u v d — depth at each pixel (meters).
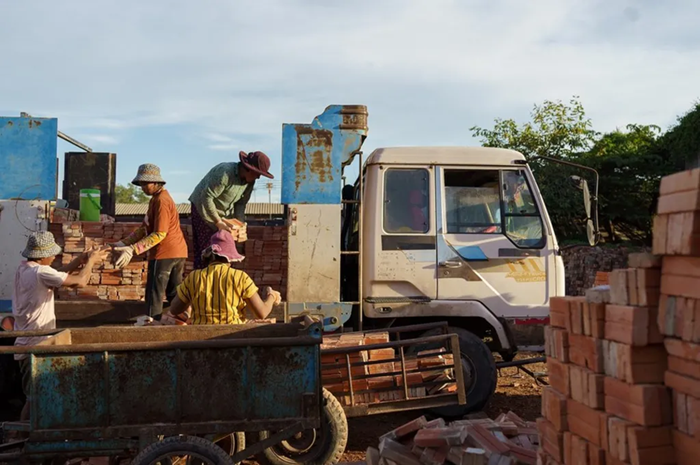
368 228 6.73
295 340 4.17
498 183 6.89
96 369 4.00
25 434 4.67
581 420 3.36
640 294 2.94
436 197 6.80
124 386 4.02
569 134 21.34
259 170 6.29
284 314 6.39
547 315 6.77
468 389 6.56
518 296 6.78
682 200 2.69
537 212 6.90
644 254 2.92
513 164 6.89
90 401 3.99
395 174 6.81
